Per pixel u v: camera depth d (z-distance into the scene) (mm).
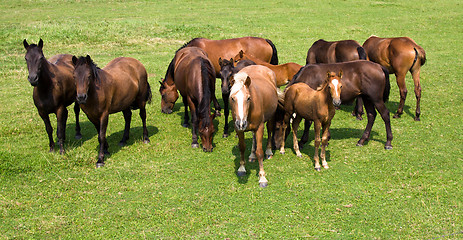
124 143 9109
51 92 8070
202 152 8602
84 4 31750
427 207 6188
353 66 8414
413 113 10914
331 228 5766
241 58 10625
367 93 8336
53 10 29375
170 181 7285
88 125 10484
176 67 9836
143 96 9289
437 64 16031
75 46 19422
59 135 8383
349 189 6855
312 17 26547
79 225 5941
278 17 26531
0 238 5621
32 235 5719
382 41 11023
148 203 6531
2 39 19844
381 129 9805
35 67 7609
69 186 7125
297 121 8148
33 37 20234
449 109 11039
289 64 10133
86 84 7320
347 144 8898
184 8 30016
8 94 12781
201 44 11648
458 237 5453
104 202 6594
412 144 8773
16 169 7719
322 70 8594
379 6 29531
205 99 8148
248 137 9492
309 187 6961
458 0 31203
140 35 21562
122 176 7504
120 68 8727
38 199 6699
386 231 5656
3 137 9375
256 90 6867
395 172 7438
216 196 6730
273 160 8133
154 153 8562
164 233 5727
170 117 11133
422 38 20859
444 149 8430
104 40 20531
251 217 6082
